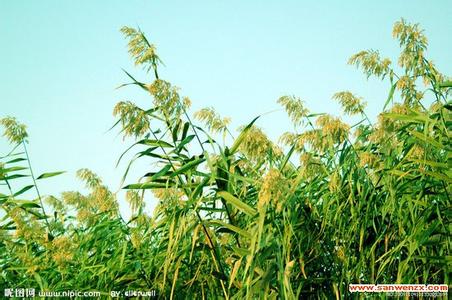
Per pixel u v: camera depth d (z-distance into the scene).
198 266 5.11
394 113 4.10
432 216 3.81
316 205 4.72
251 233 3.94
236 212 4.49
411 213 3.93
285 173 5.24
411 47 5.04
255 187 4.95
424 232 3.59
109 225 5.79
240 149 4.96
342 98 5.28
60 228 7.05
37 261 6.04
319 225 4.44
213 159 4.52
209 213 4.80
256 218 4.07
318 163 4.52
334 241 4.42
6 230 6.27
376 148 4.89
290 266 3.75
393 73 5.20
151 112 4.49
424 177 4.02
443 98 4.38
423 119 3.96
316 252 4.29
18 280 6.53
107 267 5.33
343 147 4.68
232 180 4.58
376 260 4.16
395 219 4.30
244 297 3.96
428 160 4.09
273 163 4.80
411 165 4.33
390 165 4.39
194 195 4.11
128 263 5.47
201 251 4.78
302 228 4.31
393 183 4.25
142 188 4.43
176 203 4.31
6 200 6.04
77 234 6.95
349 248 4.25
